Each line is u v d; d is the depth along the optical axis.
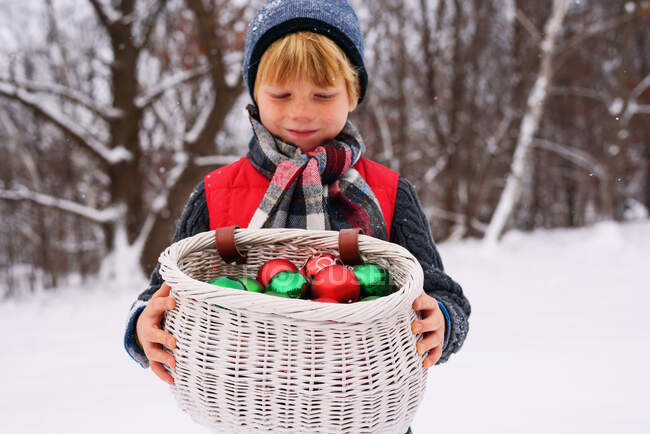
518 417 2.48
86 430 2.37
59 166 13.60
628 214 23.45
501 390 2.84
